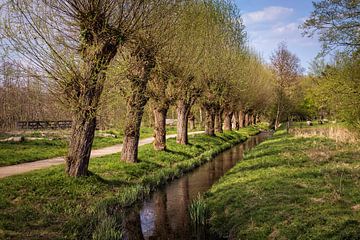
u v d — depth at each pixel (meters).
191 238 11.55
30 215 11.40
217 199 14.51
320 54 25.09
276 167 17.86
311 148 23.86
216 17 30.64
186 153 29.55
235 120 67.69
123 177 18.36
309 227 9.11
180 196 17.03
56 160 22.33
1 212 11.16
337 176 13.89
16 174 15.84
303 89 67.44
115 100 16.38
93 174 16.52
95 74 14.38
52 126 44.47
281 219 10.16
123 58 18.22
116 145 35.16
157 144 27.47
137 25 16.27
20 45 13.43
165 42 19.56
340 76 25.38
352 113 25.73
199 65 27.80
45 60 13.84
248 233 10.22
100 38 14.70
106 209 13.57
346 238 8.09
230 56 35.41
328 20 23.89
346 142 25.77
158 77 23.73
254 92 54.41
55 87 14.32
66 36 14.63
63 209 12.63
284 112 69.31
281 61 66.19
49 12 14.05
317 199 11.12
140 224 13.02
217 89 35.16
